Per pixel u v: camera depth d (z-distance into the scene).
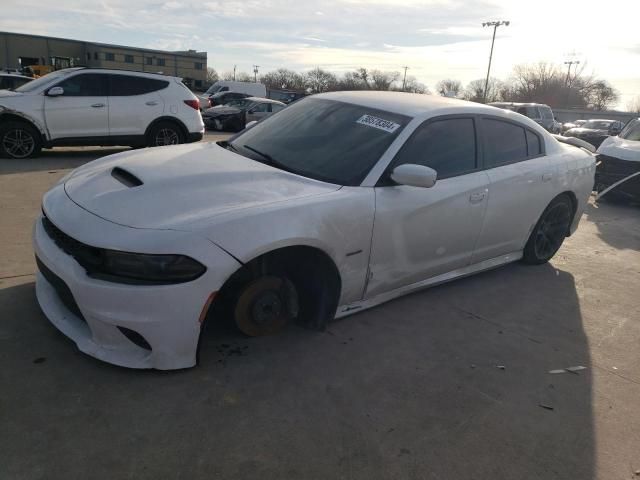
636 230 6.75
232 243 2.45
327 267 2.96
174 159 3.19
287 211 2.67
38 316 3.03
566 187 4.54
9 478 1.92
